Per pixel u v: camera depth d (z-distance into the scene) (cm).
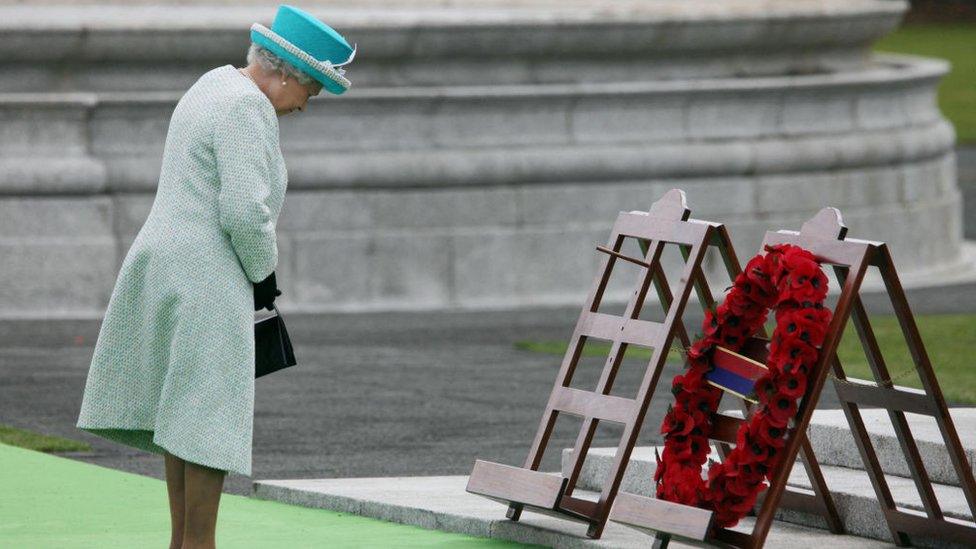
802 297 2362
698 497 2441
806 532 2705
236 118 2398
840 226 2433
